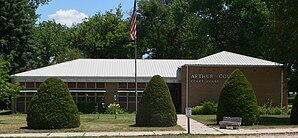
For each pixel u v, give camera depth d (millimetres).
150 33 76625
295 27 33781
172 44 76938
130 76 45156
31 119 24641
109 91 45094
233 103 26828
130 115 38938
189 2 66125
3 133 22609
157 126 25812
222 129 24688
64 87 25281
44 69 46438
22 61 54969
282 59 35312
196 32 67812
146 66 48250
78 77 44656
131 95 45250
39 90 25000
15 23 54875
